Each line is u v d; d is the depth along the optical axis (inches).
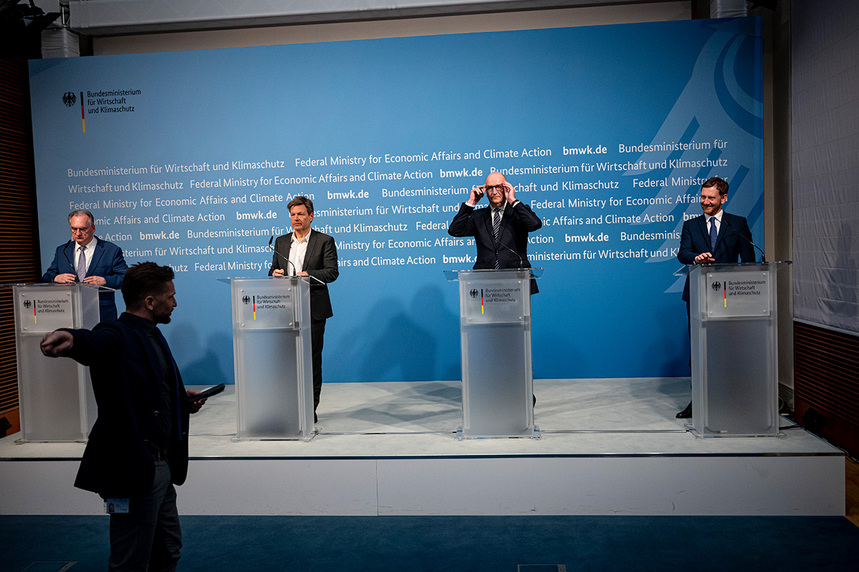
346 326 209.5
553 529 118.7
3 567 108.3
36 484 131.6
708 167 195.5
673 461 122.7
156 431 78.9
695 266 132.8
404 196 204.8
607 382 197.6
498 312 135.6
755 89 191.9
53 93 207.5
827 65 155.9
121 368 77.1
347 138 204.8
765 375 131.8
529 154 200.5
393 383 207.6
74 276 144.1
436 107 202.2
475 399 136.9
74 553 113.4
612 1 202.5
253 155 206.8
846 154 147.9
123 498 75.9
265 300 138.6
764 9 199.5
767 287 130.9
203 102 206.5
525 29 199.5
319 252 160.9
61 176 209.2
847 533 113.6
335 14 205.0
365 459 127.0
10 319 187.3
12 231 196.5
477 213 166.1
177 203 208.8
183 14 205.8
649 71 195.5
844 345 151.9
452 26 209.8
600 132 198.2
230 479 128.9
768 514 121.6
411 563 107.0
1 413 177.3
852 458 148.6
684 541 112.3
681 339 200.8
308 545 114.6
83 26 209.2
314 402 160.6
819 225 162.1
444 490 126.0
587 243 201.2
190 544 115.8
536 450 127.6
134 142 208.1
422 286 206.8
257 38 215.2
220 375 211.8
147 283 82.0
